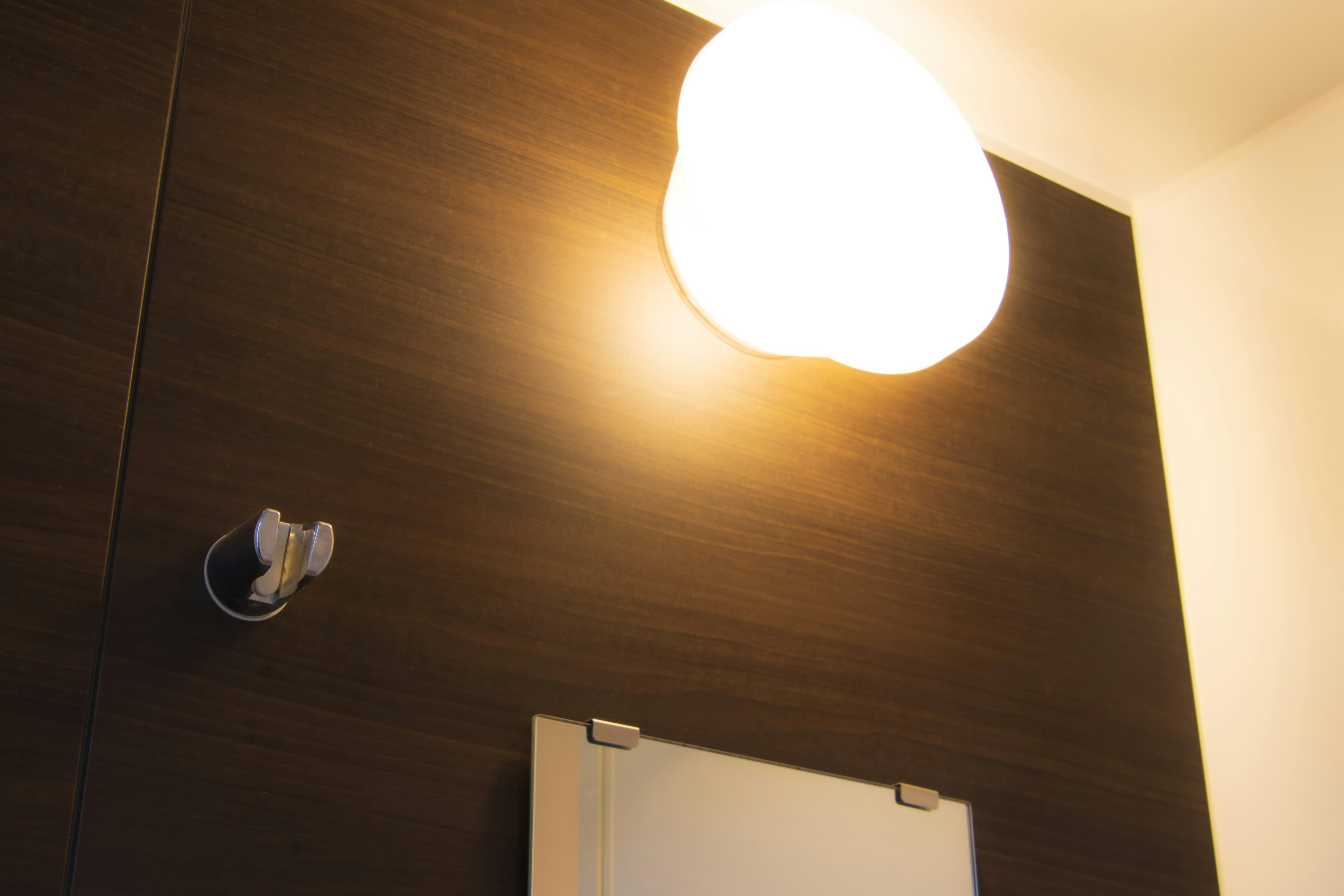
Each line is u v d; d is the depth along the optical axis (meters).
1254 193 1.24
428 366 0.77
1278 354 1.17
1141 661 1.09
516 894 0.67
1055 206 1.27
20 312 0.63
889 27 1.12
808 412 0.96
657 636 0.80
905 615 0.94
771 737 0.83
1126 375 1.24
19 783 0.55
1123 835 1.00
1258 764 1.06
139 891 0.56
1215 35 1.11
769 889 0.76
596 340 0.86
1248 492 1.15
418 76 0.85
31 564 0.59
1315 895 0.99
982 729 0.95
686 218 0.87
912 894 0.82
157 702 0.60
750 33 0.82
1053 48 1.13
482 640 0.73
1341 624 1.04
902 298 0.79
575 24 0.96
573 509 0.80
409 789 0.66
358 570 0.69
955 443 1.05
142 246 0.68
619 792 0.72
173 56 0.74
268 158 0.75
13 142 0.66
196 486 0.65
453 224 0.82
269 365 0.70
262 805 0.61
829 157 0.80
